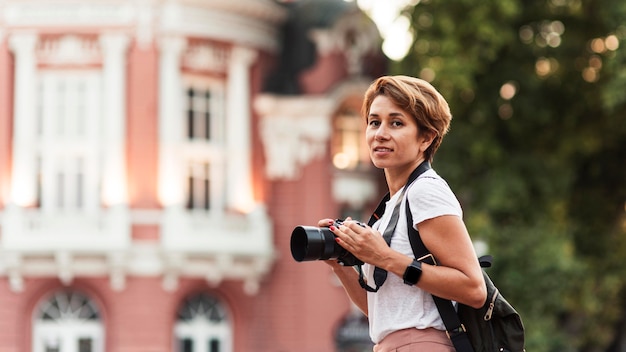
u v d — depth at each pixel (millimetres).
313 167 44875
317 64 45125
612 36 39250
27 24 42094
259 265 43625
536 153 39719
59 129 42219
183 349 42781
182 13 42469
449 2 37625
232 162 43719
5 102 42094
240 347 43531
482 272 6117
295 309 44344
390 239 6012
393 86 6082
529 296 36094
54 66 42219
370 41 45812
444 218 5883
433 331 5973
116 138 41906
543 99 39312
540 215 38688
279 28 45625
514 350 6020
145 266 41969
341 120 45438
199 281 42812
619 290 41562
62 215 41781
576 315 40625
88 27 42031
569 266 36188
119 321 41812
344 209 45375
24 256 41625
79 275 41844
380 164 6117
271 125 44625
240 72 43969
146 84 42188
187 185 42938
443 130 6160
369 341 43875
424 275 5762
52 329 42062
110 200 41781
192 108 43156
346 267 6598
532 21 39375
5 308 41844
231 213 43469
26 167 41906
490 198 37531
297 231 5910
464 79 36812
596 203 41969
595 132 40094
